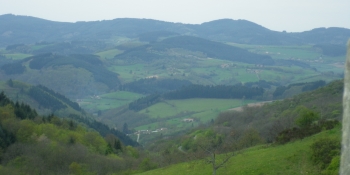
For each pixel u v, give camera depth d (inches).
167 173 1752.0
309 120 1840.6
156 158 2549.2
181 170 1745.8
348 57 381.1
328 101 2952.8
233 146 2272.4
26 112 3225.9
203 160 1758.1
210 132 3198.8
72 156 2325.3
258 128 2920.8
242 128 3147.1
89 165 2299.5
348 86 377.1
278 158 1414.9
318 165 1220.5
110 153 2817.4
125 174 2176.4
